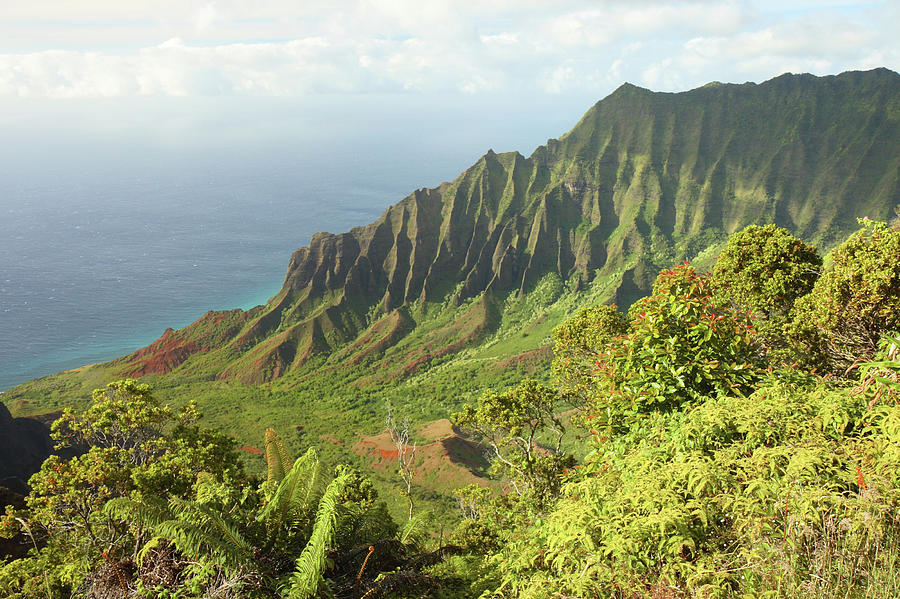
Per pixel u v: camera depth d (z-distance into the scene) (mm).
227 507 9367
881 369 5254
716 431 5461
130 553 9695
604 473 6164
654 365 7598
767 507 4082
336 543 8562
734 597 3727
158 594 7191
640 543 4258
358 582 7977
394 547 9414
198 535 6941
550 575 4848
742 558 3941
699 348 7562
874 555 3539
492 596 5324
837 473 4289
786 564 3590
